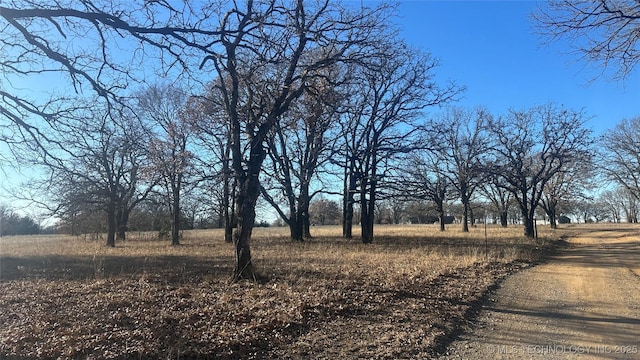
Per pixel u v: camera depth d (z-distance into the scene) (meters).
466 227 48.62
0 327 7.49
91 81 9.08
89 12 8.13
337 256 18.62
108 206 29.28
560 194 51.84
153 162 23.19
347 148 30.06
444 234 42.19
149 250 24.05
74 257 19.66
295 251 21.69
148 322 7.52
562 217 92.81
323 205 75.75
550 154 34.66
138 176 28.41
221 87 13.01
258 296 9.64
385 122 29.53
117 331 7.04
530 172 37.41
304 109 19.52
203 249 24.52
